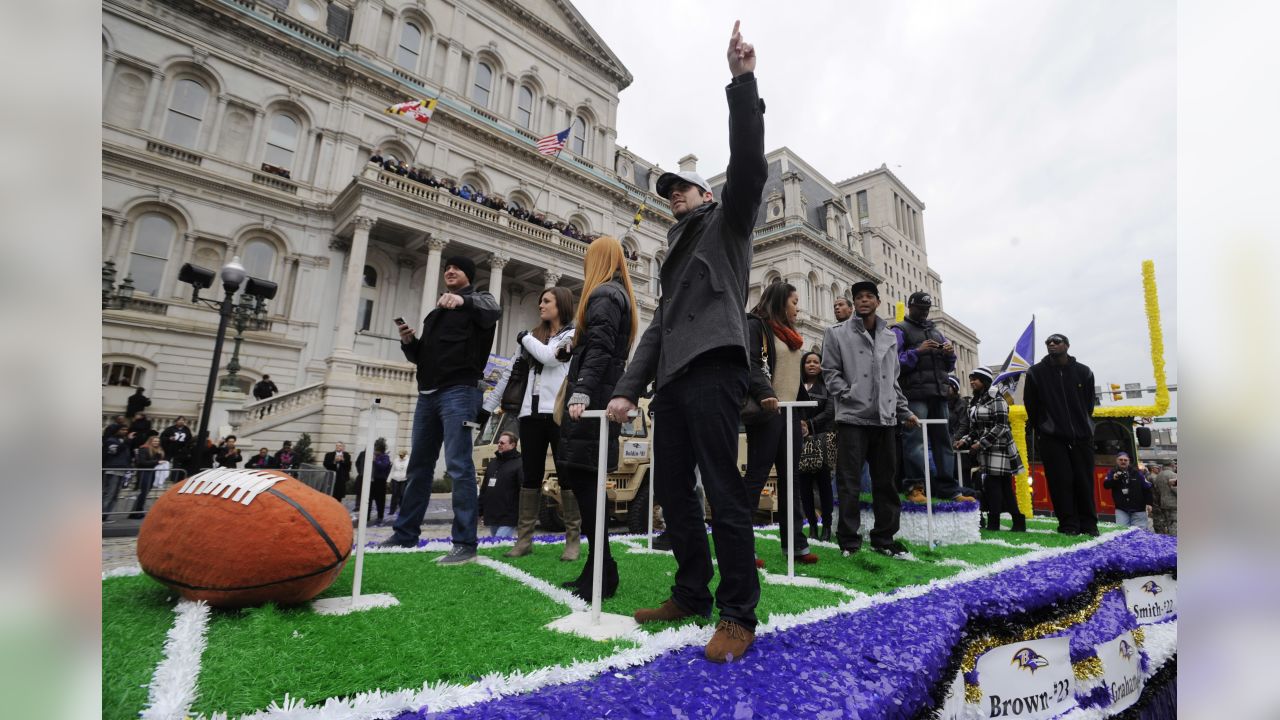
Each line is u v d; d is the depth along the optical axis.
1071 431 5.57
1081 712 2.37
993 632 2.20
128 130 18.55
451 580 3.04
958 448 6.61
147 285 18.50
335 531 2.35
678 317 2.15
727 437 1.99
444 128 25.31
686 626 2.08
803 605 2.48
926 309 6.00
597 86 32.44
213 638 1.87
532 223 25.77
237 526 2.16
